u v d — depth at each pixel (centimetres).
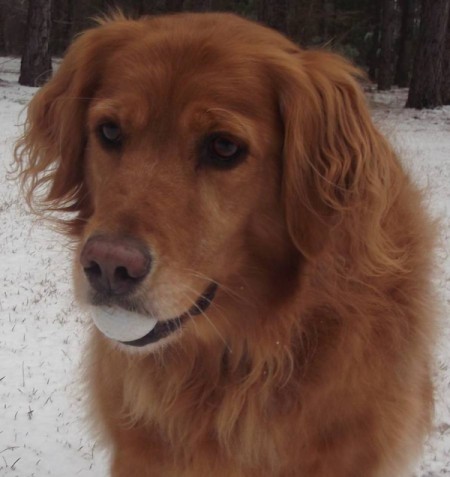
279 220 71
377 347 73
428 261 78
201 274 67
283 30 452
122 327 65
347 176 71
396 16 746
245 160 68
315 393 73
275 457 74
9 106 381
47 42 461
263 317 73
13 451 99
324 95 71
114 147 70
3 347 124
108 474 90
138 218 64
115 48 74
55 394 111
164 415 75
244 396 74
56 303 144
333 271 72
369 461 76
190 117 67
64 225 80
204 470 76
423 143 348
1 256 170
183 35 70
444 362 117
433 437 104
